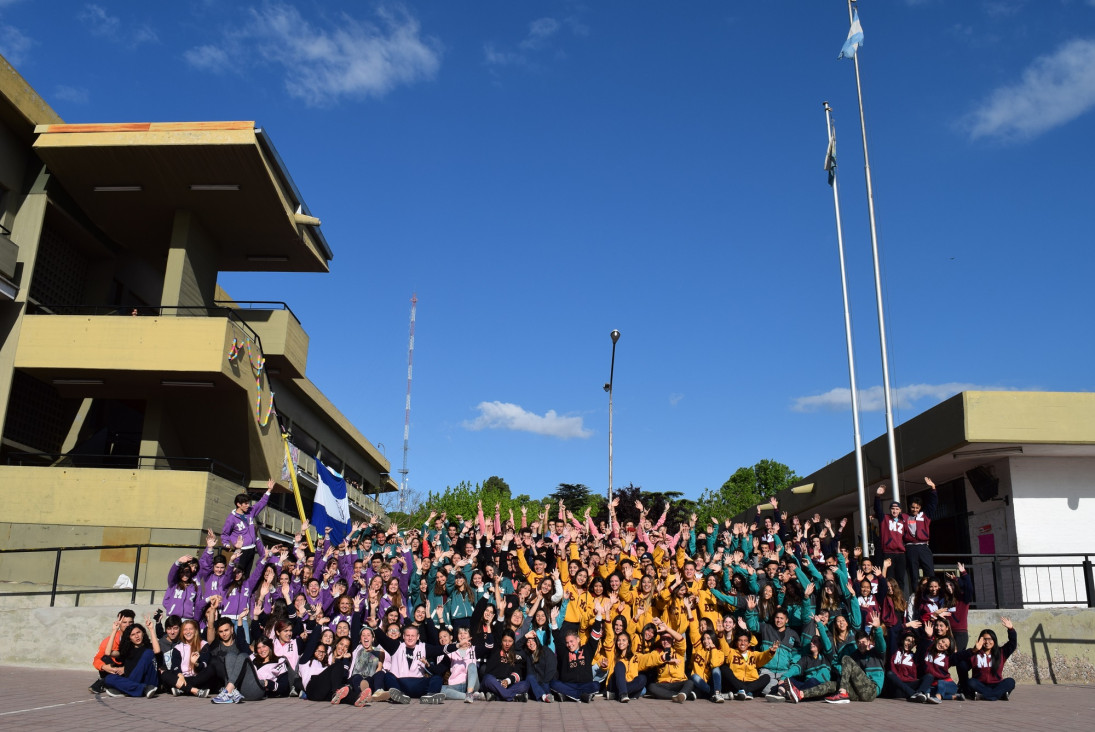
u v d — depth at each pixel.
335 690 11.29
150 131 21.41
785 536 17.38
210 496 20.44
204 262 24.69
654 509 27.77
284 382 31.08
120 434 25.47
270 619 12.44
